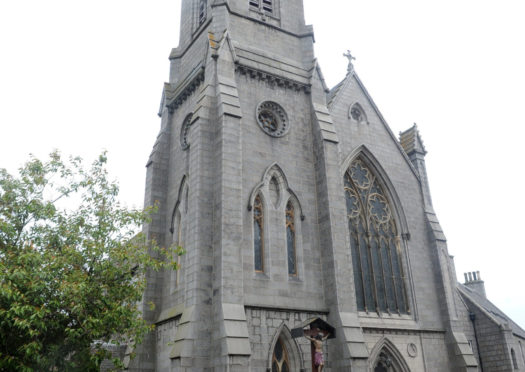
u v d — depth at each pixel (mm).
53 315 22250
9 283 20375
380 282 35844
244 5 38719
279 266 30828
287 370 28688
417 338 34844
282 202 32781
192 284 27734
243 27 37500
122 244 26062
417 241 38500
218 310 26828
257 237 31344
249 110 34000
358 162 38875
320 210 33656
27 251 22375
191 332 26266
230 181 29797
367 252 36188
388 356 33438
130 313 23531
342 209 33438
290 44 39344
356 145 38469
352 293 31312
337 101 38969
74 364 22922
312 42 39781
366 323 33156
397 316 35250
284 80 36500
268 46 38031
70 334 21516
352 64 41688
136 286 26234
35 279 21500
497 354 38656
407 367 33375
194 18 43094
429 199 40875
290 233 32781
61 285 21531
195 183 30172
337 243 32125
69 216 25594
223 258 27719
